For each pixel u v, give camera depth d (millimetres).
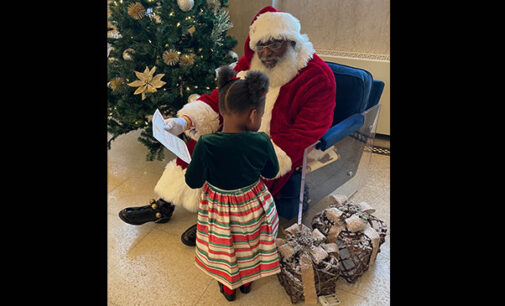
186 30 2312
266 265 1598
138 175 2760
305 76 1887
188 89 2518
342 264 1813
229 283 1582
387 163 2982
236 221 1469
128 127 2586
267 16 1787
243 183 1411
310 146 1771
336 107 2205
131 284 1843
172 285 1848
